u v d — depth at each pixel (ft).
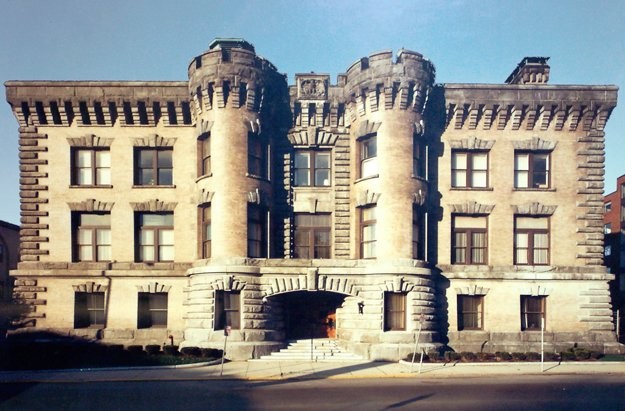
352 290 88.84
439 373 72.18
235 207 89.30
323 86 98.02
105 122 98.58
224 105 91.15
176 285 95.55
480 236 98.68
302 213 98.73
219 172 90.12
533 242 98.58
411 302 87.71
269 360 83.56
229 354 83.71
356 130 95.61
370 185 92.12
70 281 94.99
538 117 99.19
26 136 97.55
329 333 96.48
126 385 64.13
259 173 94.89
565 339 94.22
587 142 99.60
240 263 87.51
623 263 189.67
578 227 97.81
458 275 94.68
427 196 94.43
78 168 99.19
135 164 98.89
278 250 96.07
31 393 59.11
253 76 91.09
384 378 69.46
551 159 99.50
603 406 52.37
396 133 91.04
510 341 93.76
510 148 98.78
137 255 97.40
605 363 80.84
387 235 88.99
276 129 98.63
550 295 95.40
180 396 57.26
